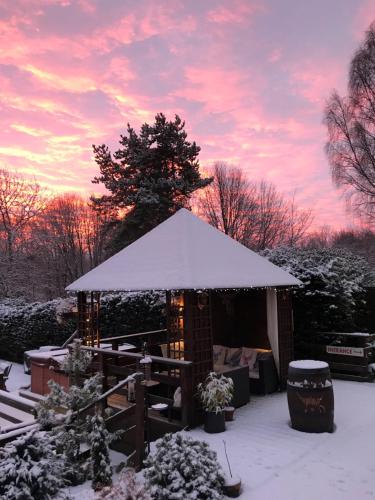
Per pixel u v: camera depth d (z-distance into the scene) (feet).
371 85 68.59
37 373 31.30
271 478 14.83
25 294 76.23
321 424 19.27
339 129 71.46
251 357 28.09
